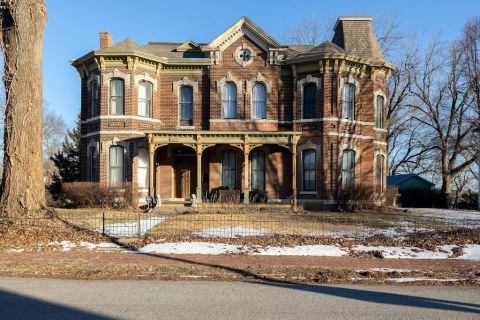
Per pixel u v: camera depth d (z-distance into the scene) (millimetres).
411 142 48219
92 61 24641
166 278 8656
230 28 25312
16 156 13438
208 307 6641
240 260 10445
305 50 28375
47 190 31969
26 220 13109
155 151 25406
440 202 35688
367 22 28031
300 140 24625
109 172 24047
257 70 25469
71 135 33562
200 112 25906
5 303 6758
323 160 23875
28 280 8367
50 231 12891
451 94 37000
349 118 24766
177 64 25656
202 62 25547
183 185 26031
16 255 10773
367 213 22344
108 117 24047
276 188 25172
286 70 25438
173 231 14133
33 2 13648
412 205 36375
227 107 25625
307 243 12398
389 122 41125
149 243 12273
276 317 6191
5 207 13375
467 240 12812
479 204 31062
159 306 6664
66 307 6559
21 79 13516
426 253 11523
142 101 24969
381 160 27031
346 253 11414
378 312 6500
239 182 25531
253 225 15703
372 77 25672
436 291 7875
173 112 25875
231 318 6109
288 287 8047
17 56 13547
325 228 15148
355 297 7363
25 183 13492
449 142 37875
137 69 24438
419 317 6285
